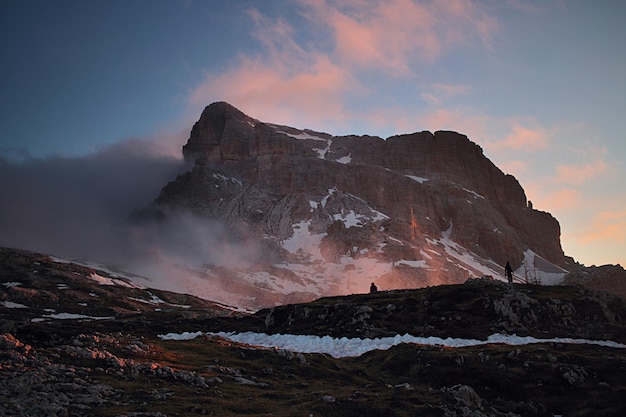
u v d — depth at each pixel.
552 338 77.94
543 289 101.50
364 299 112.62
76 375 42.28
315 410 41.50
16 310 168.00
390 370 65.19
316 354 68.88
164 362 53.69
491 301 91.56
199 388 44.56
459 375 60.81
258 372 55.59
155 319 135.88
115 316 162.62
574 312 87.81
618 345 73.31
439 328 85.88
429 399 48.91
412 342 77.44
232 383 48.94
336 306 101.69
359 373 64.00
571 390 55.88
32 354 45.09
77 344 54.09
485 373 60.38
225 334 96.31
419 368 64.19
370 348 79.00
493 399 55.25
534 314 86.69
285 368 58.97
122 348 56.12
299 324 98.62
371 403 45.19
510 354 65.69
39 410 32.31
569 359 62.78
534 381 58.22
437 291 103.75
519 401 55.09
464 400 50.41
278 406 42.09
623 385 56.09
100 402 36.47
